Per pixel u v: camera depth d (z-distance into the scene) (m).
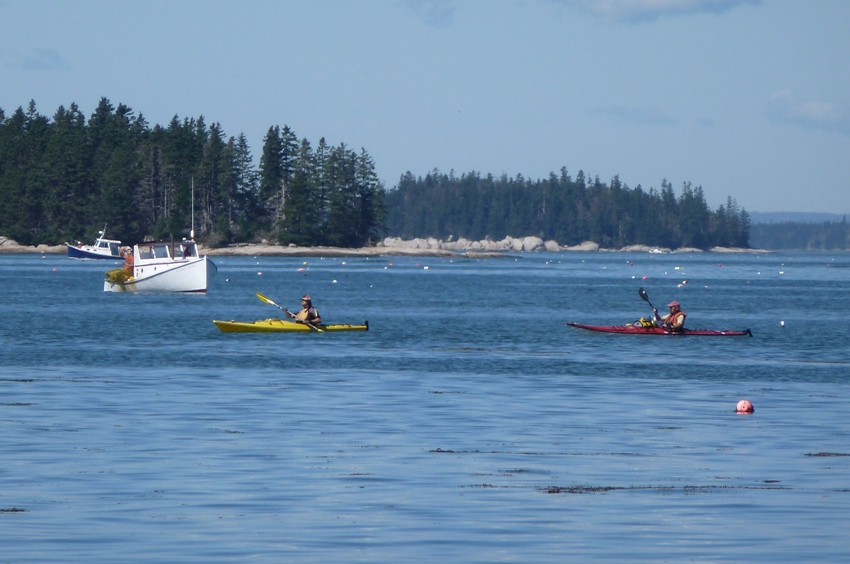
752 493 71.94
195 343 180.25
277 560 56.25
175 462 80.38
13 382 127.81
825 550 58.66
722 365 154.88
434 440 91.00
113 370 141.12
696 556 57.50
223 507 67.12
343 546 58.88
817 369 150.62
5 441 88.31
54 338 186.62
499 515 65.75
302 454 84.06
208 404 110.88
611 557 57.22
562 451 86.44
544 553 57.88
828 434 95.56
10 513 65.06
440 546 59.03
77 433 92.44
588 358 163.00
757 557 57.38
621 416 105.62
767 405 114.31
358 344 181.88
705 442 91.06
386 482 74.50
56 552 57.19
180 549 57.97
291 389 123.75
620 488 73.31
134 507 66.75
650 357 165.25
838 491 72.62
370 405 111.44
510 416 104.88
